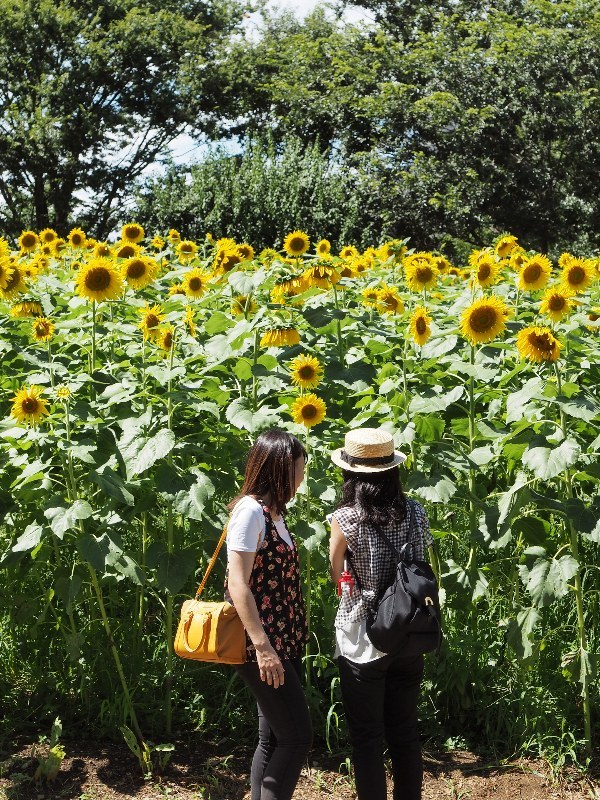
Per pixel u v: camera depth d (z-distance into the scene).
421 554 3.64
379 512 3.59
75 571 4.80
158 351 5.04
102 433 4.65
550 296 4.61
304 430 4.66
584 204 25.88
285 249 6.55
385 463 3.66
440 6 32.25
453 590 4.63
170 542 4.46
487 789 4.25
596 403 4.35
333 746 4.54
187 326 5.21
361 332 5.44
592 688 4.64
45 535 4.25
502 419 5.36
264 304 5.11
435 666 4.67
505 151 26.61
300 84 32.25
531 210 26.11
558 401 4.22
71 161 31.89
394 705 3.73
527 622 4.35
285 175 22.11
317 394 5.36
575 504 4.28
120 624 4.84
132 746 4.33
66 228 34.22
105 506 4.45
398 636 3.44
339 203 21.97
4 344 5.30
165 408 4.87
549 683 4.68
